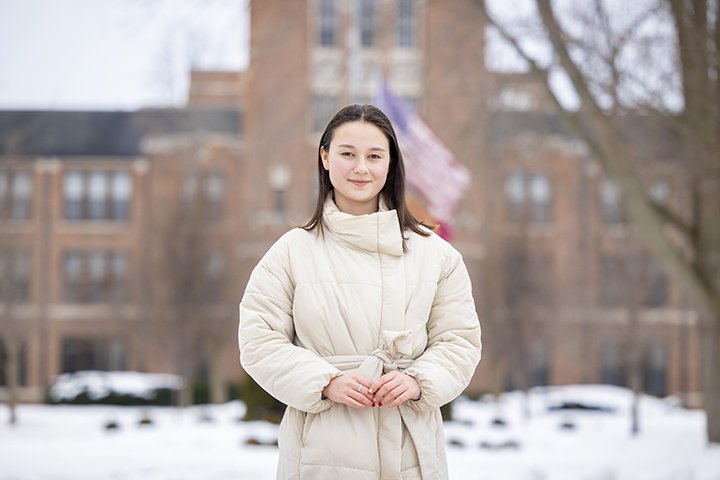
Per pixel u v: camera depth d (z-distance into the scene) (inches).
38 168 1689.2
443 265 123.0
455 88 1155.3
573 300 1553.9
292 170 1578.5
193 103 1439.5
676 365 1652.3
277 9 1174.3
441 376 114.0
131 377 1542.8
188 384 1350.9
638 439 886.4
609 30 500.1
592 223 1635.1
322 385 111.4
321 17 1595.7
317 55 1584.6
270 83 1524.4
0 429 992.2
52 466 614.2
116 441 829.2
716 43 450.6
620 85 502.3
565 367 1614.2
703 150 561.9
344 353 116.0
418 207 499.2
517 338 1275.8
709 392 788.6
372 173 120.0
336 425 114.2
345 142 119.6
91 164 1700.3
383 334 114.9
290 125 1531.7
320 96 1578.5
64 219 1700.3
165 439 839.1
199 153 1440.7
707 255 595.8
